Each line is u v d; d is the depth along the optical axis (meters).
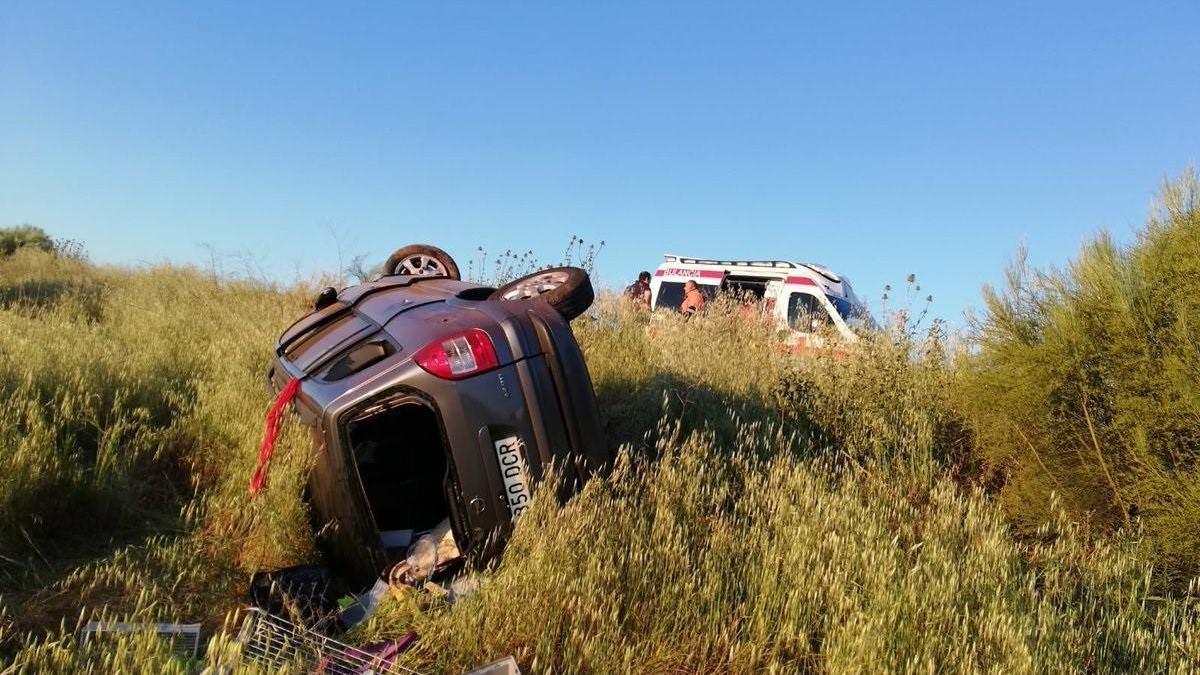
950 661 3.15
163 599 3.66
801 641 3.37
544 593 3.41
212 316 9.48
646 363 6.95
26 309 9.41
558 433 4.09
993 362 5.21
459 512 3.93
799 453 5.41
